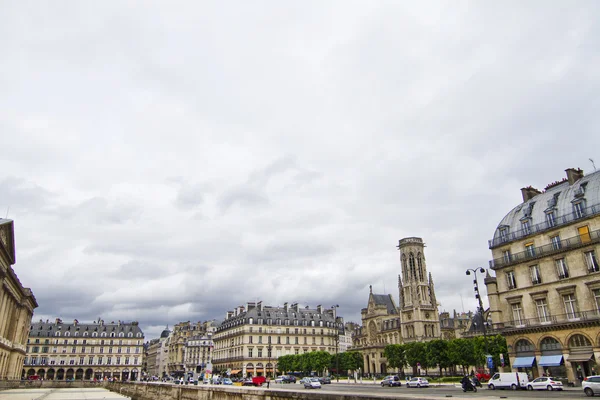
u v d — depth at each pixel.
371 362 140.75
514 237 60.59
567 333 50.75
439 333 131.12
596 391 33.78
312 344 140.62
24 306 105.12
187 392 35.69
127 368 165.88
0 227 70.12
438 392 43.84
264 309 142.50
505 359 73.19
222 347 150.88
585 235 51.69
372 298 153.12
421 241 140.75
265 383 86.50
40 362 155.62
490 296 80.19
